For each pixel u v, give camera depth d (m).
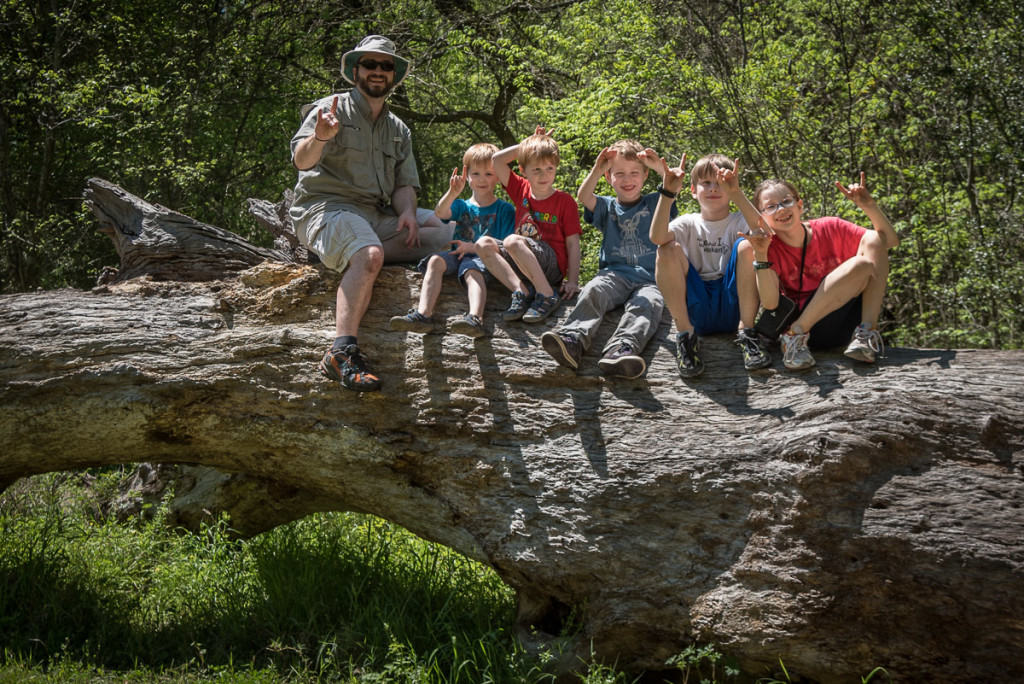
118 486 7.12
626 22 11.56
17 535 5.63
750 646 3.64
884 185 10.85
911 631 3.47
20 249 13.39
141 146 13.95
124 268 5.21
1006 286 8.76
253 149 16.38
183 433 4.64
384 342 4.54
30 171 14.15
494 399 4.36
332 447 4.49
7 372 4.59
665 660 3.90
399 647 4.02
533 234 4.69
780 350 4.27
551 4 14.21
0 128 13.34
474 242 4.80
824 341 4.17
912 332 10.06
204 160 14.78
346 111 4.69
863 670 3.55
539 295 4.48
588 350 4.42
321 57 16.75
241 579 5.24
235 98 16.00
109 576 5.29
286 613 4.75
